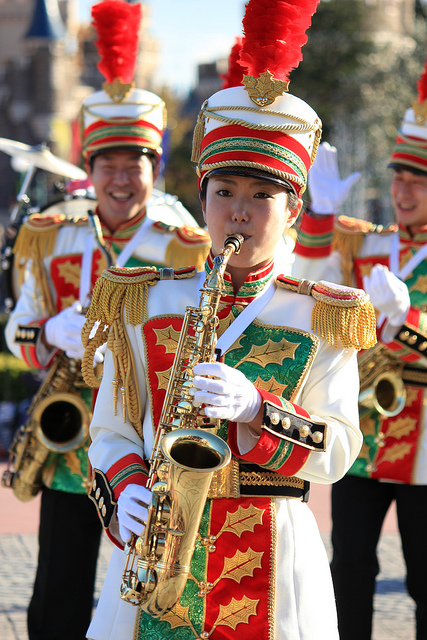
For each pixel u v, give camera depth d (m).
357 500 13.04
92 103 13.53
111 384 7.95
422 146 13.81
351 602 12.68
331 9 86.56
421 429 12.98
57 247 13.51
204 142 7.73
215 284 7.34
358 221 14.68
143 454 7.90
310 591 7.43
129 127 13.34
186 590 7.38
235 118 7.49
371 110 85.25
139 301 7.89
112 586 7.73
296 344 7.63
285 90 7.50
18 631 14.96
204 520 7.43
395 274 13.98
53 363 12.68
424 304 13.74
